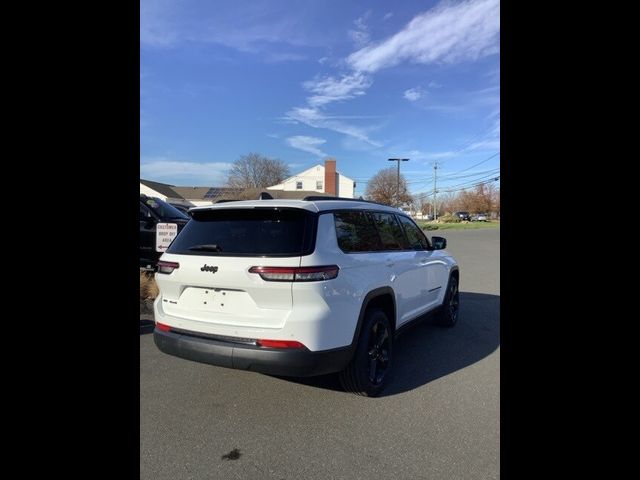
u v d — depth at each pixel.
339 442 2.97
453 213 85.38
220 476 2.59
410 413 3.40
